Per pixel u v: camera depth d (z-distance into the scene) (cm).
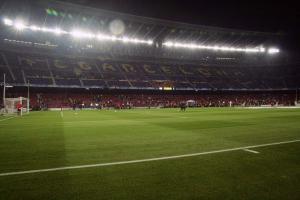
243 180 514
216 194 445
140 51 6538
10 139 1062
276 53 6938
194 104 5531
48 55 5575
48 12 4734
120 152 783
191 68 6819
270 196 437
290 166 611
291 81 6347
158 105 5416
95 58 6056
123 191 459
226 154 739
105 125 1642
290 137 1049
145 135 1155
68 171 583
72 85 4922
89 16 5088
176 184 493
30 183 503
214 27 6078
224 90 6134
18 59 5131
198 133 1209
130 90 5531
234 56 7219
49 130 1382
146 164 638
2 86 4384
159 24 5722
